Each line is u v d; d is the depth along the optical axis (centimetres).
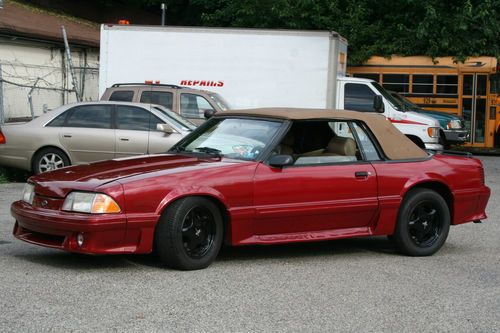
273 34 1622
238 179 672
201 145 751
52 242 646
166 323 512
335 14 2472
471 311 567
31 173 1394
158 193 636
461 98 2192
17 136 1277
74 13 2959
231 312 544
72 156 1270
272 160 687
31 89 1955
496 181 1539
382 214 746
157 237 646
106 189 620
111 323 508
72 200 627
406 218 758
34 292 581
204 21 2792
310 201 706
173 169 662
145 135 1254
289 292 607
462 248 828
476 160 821
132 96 1459
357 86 1686
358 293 611
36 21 2403
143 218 629
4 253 725
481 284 654
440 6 2350
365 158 748
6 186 1282
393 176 750
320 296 597
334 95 1616
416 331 514
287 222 700
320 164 720
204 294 590
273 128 721
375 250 803
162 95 1459
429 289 631
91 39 2425
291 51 1619
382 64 2252
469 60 2188
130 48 1675
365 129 758
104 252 619
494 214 1091
